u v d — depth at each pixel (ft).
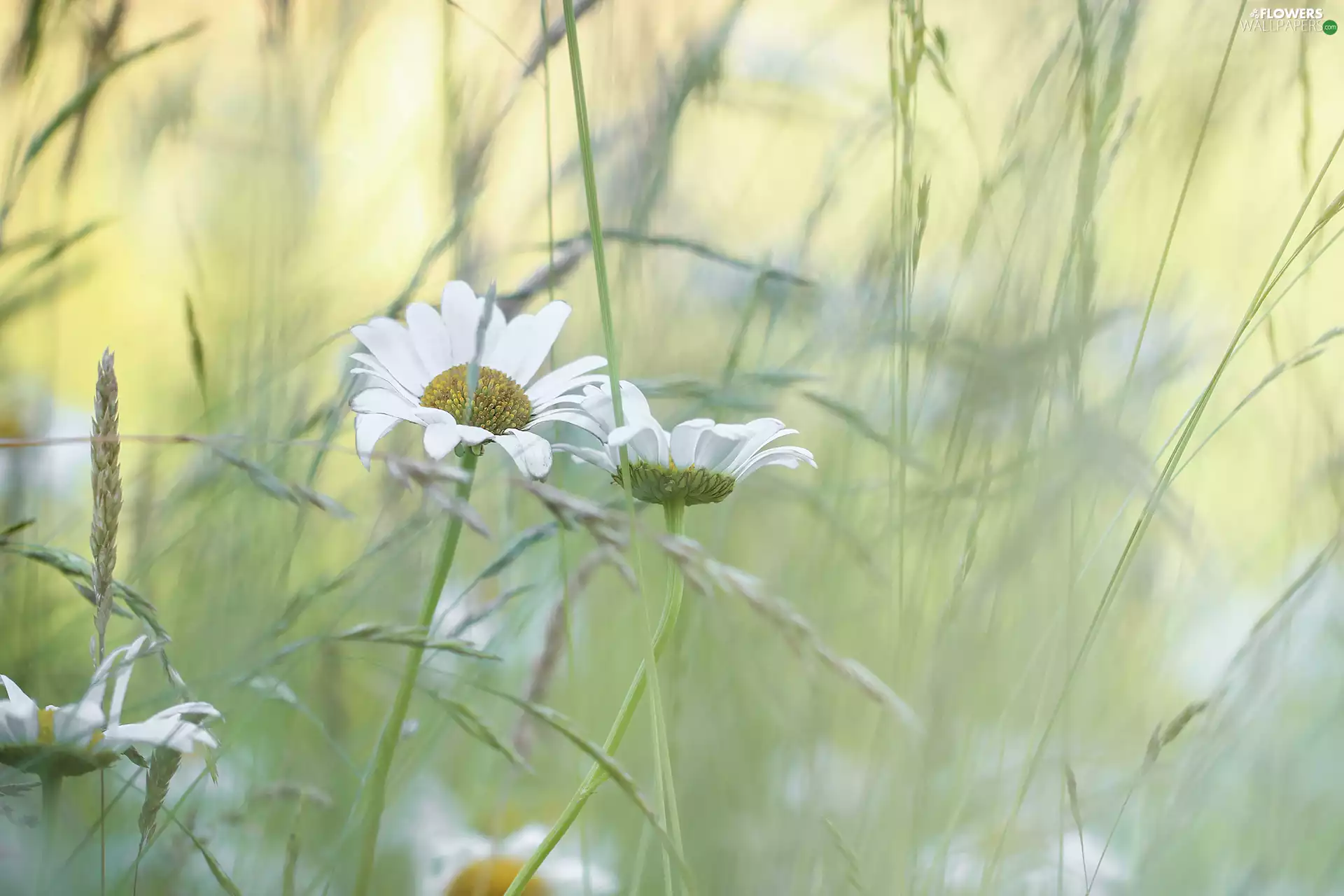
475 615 1.71
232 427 1.86
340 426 1.78
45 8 1.79
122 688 1.52
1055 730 1.77
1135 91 1.96
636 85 2.02
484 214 1.91
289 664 1.70
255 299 2.13
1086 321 1.76
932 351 1.84
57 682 1.75
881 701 1.48
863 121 2.13
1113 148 1.78
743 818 1.74
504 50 1.93
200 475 1.78
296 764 1.75
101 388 1.50
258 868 1.68
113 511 1.51
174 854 1.65
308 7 2.17
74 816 1.69
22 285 1.87
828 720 1.75
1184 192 1.76
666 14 2.07
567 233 2.02
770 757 1.77
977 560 1.81
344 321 2.16
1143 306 1.94
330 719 1.77
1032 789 1.74
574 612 1.80
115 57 1.86
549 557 1.91
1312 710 1.89
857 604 1.88
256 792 1.66
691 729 1.78
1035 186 1.83
